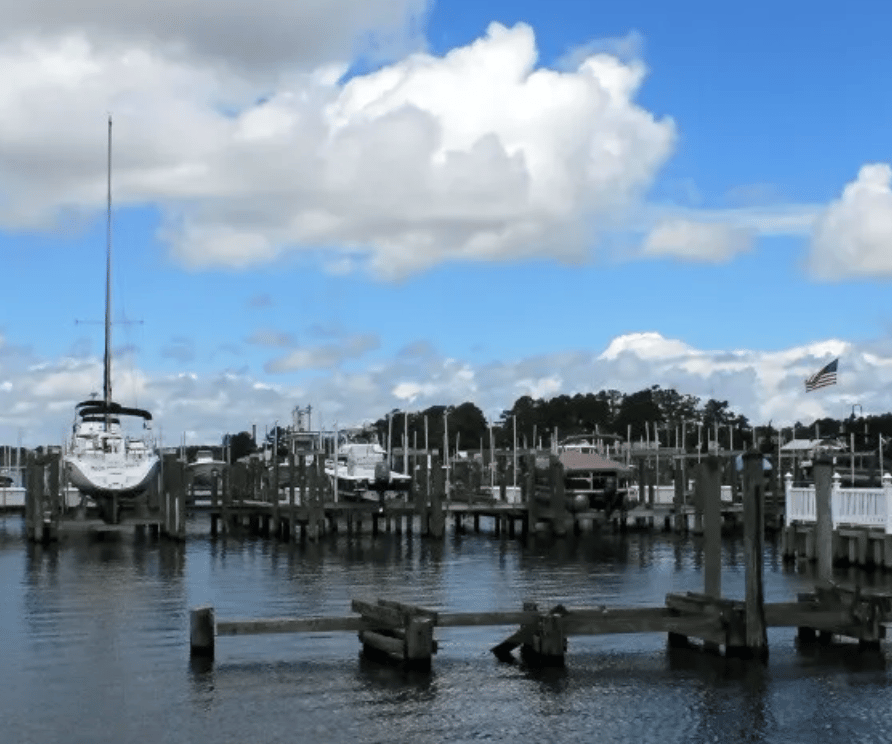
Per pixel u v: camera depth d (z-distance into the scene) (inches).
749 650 962.1
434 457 2906.0
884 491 1646.2
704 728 781.9
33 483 2284.7
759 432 5246.1
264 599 1443.2
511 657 985.5
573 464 2893.7
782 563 1834.4
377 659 982.4
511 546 2295.8
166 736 770.8
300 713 819.4
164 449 3816.4
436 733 772.6
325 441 3740.2
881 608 1000.9
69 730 785.6
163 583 1622.8
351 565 1899.6
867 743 750.5
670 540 2443.4
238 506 2662.4
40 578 1688.0
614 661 968.3
